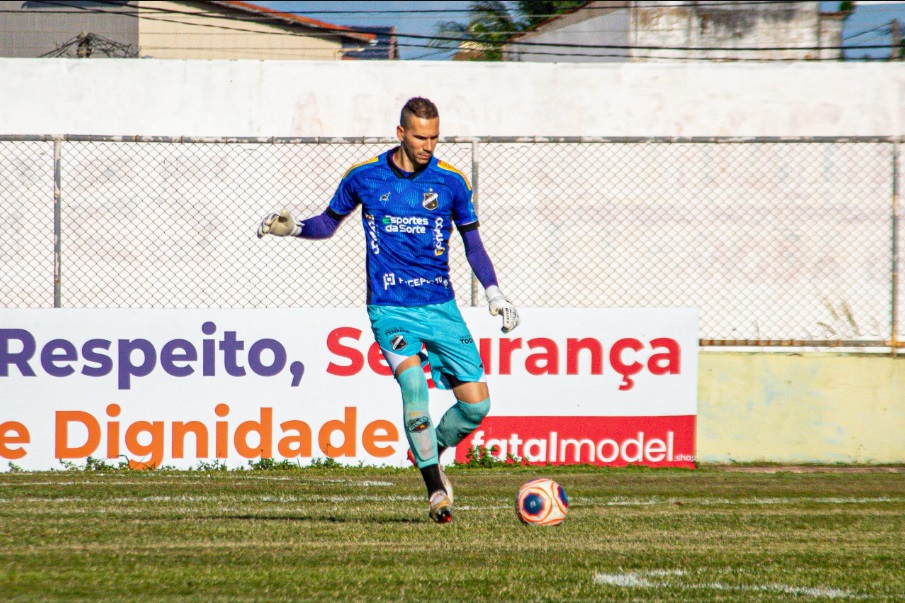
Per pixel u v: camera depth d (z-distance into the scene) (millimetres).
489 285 18578
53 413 29438
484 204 43781
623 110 47250
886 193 44406
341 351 30312
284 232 18344
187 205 42781
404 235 17953
